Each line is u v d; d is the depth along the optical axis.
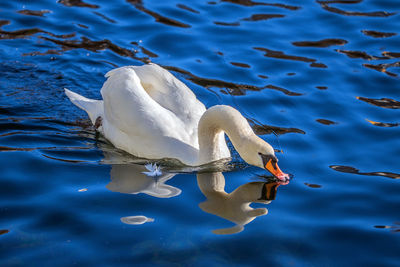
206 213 8.73
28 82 13.30
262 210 8.88
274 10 16.48
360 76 13.55
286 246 7.96
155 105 10.88
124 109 10.86
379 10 16.48
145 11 16.27
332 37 15.20
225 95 12.78
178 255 7.66
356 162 10.39
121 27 15.47
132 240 7.95
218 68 13.91
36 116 12.02
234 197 9.27
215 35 15.26
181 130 10.77
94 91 13.18
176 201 9.05
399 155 10.59
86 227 8.22
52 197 8.98
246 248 7.87
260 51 14.60
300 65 14.02
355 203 9.11
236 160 10.70
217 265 7.48
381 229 8.41
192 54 14.47
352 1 17.06
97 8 16.33
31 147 10.66
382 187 9.55
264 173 10.17
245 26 15.66
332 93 12.91
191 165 10.45
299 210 8.91
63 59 14.17
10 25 15.27
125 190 9.31
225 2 16.92
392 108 12.30
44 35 15.01
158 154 10.64
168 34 15.23
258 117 12.02
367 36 15.21
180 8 16.48
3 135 11.04
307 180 9.82
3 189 9.13
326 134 11.37
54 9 16.14
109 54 14.37
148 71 11.37
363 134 11.34
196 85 13.12
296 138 11.20
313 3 16.92
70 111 12.45
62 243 7.85
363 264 7.62
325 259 7.71
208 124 10.23
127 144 10.97
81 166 10.12
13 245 7.77
